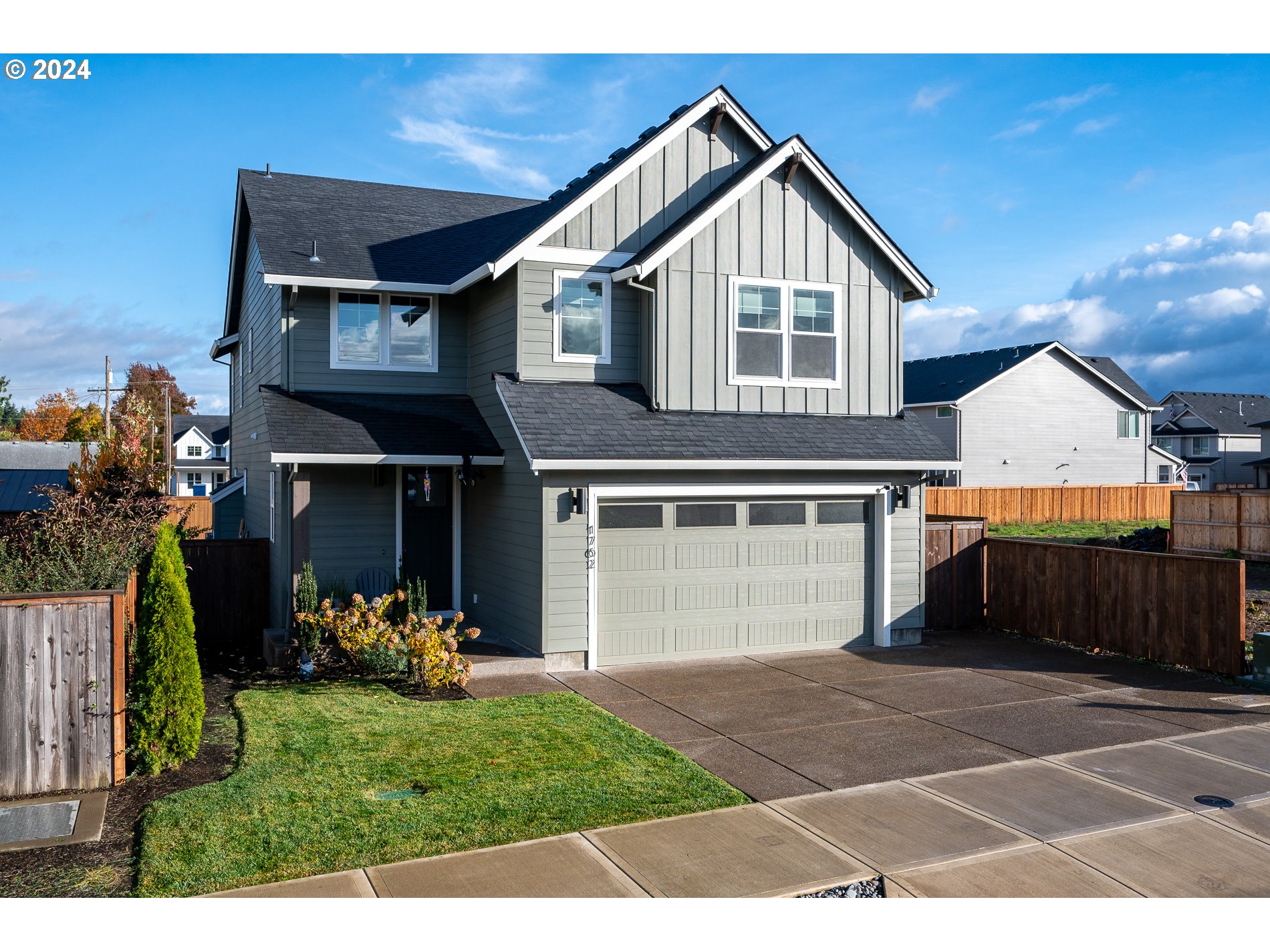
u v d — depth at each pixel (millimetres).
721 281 13977
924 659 13422
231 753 8797
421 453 13281
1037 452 42438
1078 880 6191
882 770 8453
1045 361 42531
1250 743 9336
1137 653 13266
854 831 6980
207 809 7199
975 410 41125
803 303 14570
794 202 14469
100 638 7840
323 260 14750
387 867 6262
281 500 14297
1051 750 9070
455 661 11242
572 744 9023
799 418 14453
